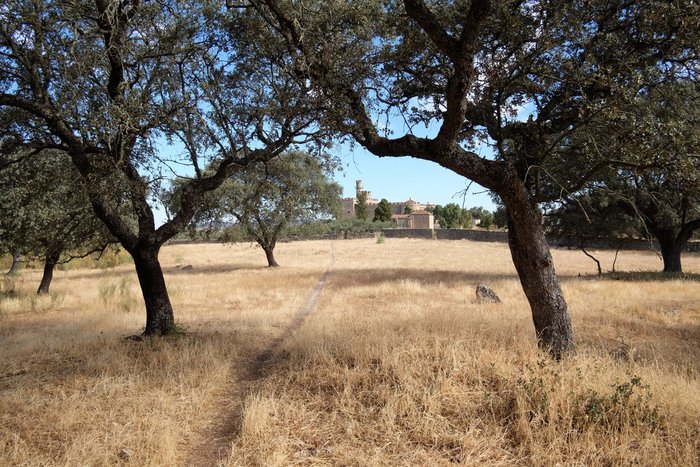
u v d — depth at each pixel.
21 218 12.52
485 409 4.35
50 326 10.31
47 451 3.95
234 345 7.64
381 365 5.40
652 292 14.26
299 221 29.86
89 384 5.61
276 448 3.88
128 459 3.78
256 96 7.82
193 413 4.83
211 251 51.84
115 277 23.39
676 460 3.43
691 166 4.80
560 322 5.97
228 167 8.38
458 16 6.80
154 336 8.01
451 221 93.81
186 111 6.98
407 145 5.79
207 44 7.87
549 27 6.03
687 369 5.69
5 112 7.54
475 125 7.40
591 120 5.63
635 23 6.02
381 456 3.76
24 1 6.22
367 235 69.94
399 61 6.93
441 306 11.35
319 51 6.28
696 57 5.73
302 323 9.79
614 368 4.98
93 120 6.07
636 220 19.83
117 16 6.42
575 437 3.77
